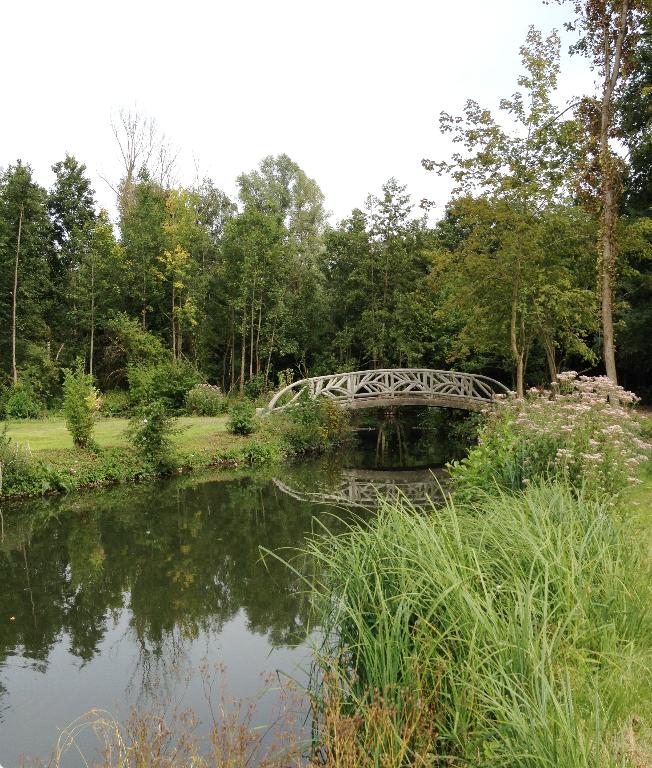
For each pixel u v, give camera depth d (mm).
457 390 19438
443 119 11758
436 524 3584
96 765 3018
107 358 22094
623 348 15938
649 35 10094
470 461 6250
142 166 29703
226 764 2619
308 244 28766
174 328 22656
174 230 22953
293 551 7391
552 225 11820
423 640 2646
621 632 2906
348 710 2885
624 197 15516
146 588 6242
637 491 5961
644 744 2252
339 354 25031
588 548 3316
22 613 5676
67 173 23938
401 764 2242
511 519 3553
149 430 12047
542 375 19016
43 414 17859
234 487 11320
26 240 19859
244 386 22391
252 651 4684
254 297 22562
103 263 22328
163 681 4230
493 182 11695
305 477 12508
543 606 2666
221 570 6758
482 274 12336
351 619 3242
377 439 19469
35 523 8914
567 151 10977
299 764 2662
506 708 2135
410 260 23469
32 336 20875
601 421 5590
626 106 14008
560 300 11938
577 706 2234
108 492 10781
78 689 4203
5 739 3576
